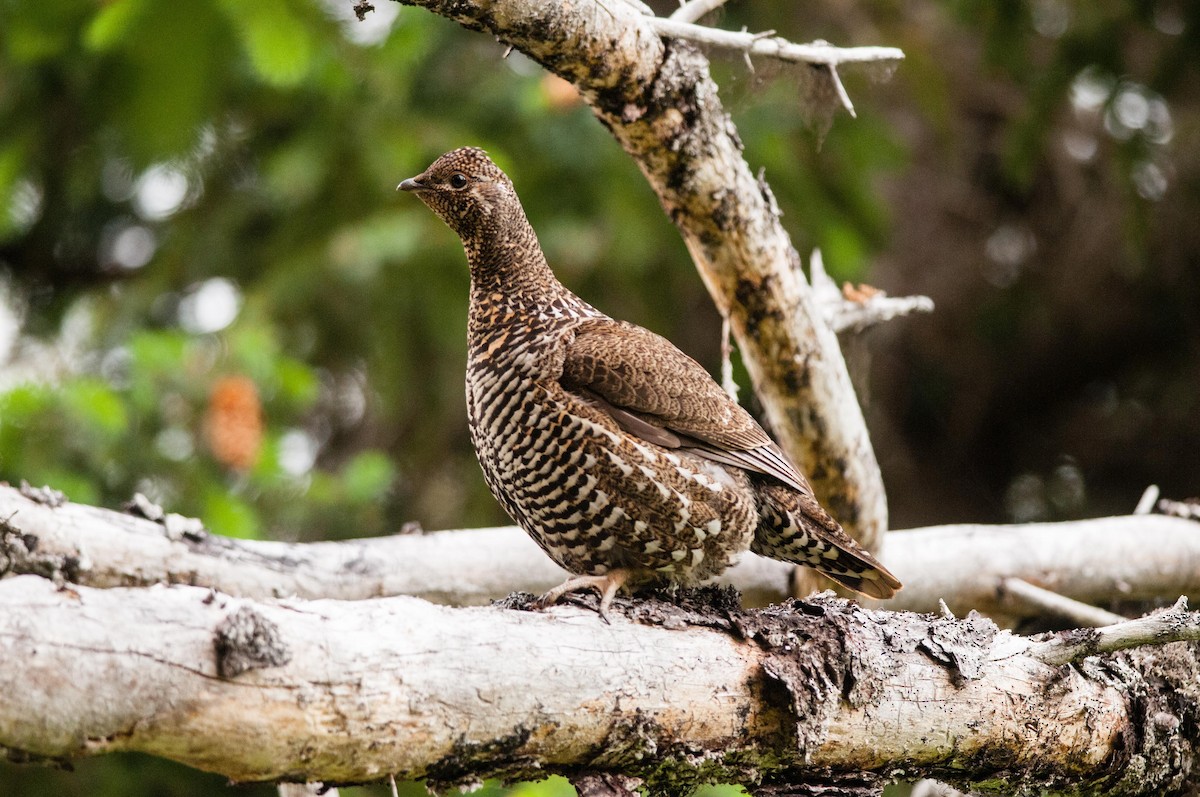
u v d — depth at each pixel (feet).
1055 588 32.12
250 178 46.60
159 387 35.24
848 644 20.27
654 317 45.85
